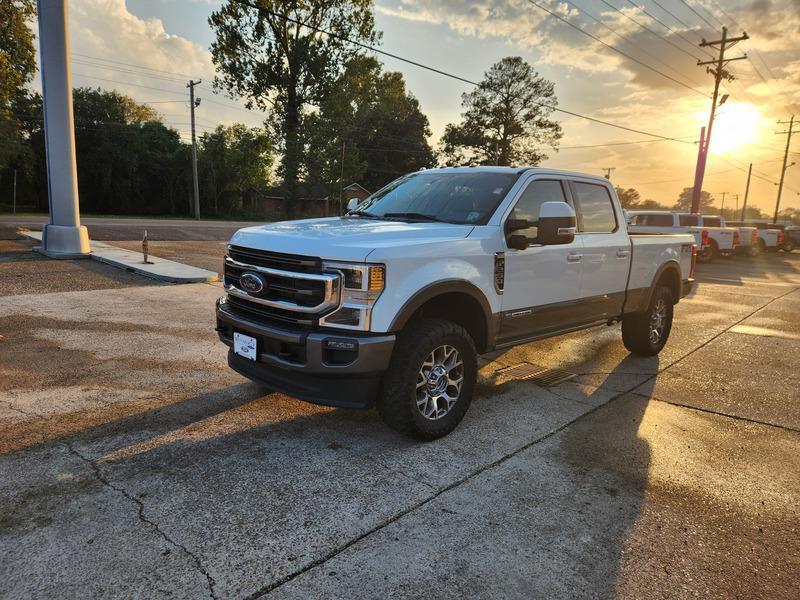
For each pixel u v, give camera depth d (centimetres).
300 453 352
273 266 356
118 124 4675
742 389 530
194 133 4016
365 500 299
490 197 436
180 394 448
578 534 275
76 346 573
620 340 736
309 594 223
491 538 269
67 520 266
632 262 565
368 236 352
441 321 371
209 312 757
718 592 236
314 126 4447
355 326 329
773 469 359
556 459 361
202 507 284
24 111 4347
